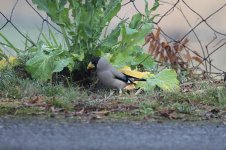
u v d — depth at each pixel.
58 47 11.66
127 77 11.39
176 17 17.52
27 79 11.17
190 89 11.51
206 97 10.52
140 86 11.43
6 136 7.39
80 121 8.58
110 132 7.79
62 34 11.71
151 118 9.01
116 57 11.52
